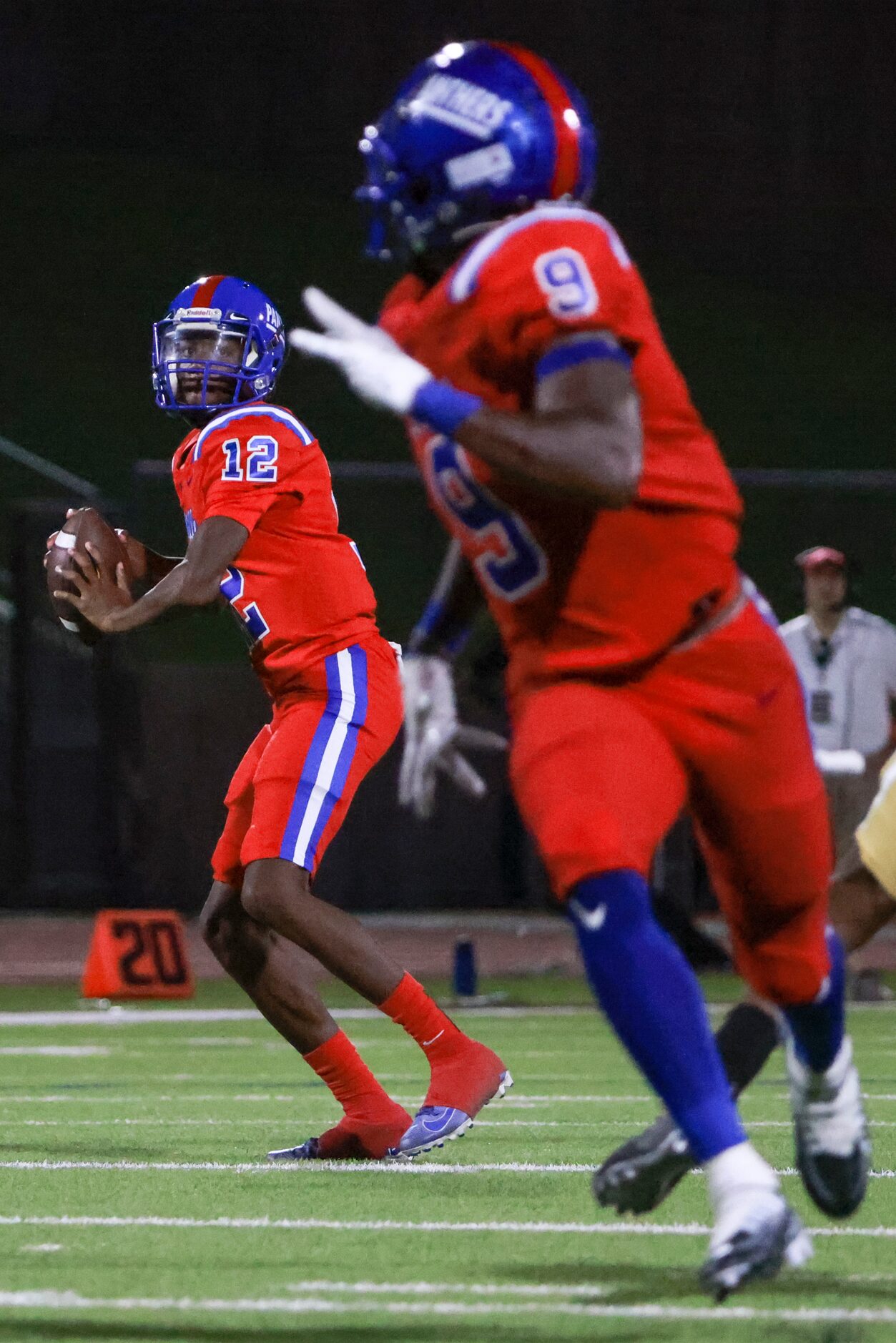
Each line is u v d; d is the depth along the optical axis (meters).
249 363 16.77
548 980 42.28
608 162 84.50
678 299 84.38
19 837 53.75
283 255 84.56
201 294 16.81
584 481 9.41
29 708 53.81
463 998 36.78
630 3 84.06
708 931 50.00
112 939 37.38
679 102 84.56
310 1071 25.41
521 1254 12.21
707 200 84.75
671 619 10.09
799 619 33.53
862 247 85.06
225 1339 9.85
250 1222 13.36
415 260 10.80
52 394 79.50
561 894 10.03
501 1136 18.58
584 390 9.53
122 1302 10.76
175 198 86.06
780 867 10.53
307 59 86.25
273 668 16.62
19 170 86.69
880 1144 17.67
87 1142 18.11
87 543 16.11
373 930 54.84
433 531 52.50
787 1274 11.53
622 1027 9.91
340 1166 16.33
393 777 54.97
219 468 16.33
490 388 10.06
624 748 9.98
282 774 16.30
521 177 10.38
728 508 10.29
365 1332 9.99
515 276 9.85
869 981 35.94
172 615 16.52
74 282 84.00
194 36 86.62
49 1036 30.83
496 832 55.19
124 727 52.75
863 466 78.62
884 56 84.50
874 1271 11.64
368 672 16.67
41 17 86.56
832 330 84.12
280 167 86.88
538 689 10.38
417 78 10.67
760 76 84.50
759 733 10.24
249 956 16.73
